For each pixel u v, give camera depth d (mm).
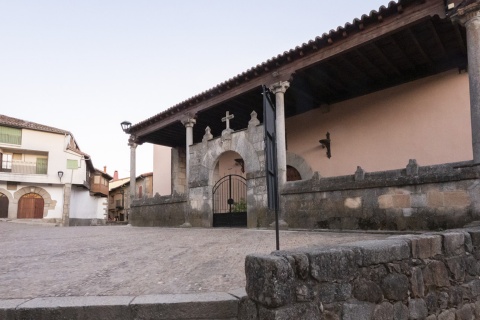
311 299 2393
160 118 14133
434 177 6594
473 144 6367
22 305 2678
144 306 2658
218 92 11664
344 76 10570
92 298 2840
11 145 26406
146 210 14555
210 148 11836
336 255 2566
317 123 12594
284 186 9320
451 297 3387
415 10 7352
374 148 10969
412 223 6840
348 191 7914
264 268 2318
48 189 27609
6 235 9734
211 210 11570
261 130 10227
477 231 3943
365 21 7902
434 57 9586
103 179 36750
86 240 7965
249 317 2486
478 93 6363
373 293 2727
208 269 4125
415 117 10211
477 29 6469
